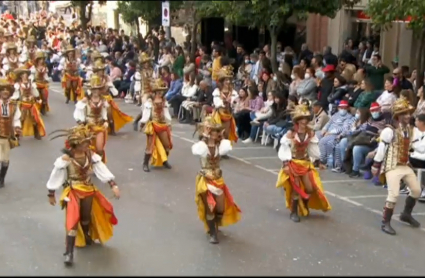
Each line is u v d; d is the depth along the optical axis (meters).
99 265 7.62
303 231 8.89
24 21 39.47
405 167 8.88
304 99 13.55
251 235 8.72
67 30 31.31
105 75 15.33
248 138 14.95
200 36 23.75
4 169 10.92
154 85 12.10
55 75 26.73
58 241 8.45
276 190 10.91
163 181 11.41
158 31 26.00
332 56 17.02
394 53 18.50
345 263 7.78
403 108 8.69
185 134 15.77
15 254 7.97
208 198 8.16
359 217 9.50
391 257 7.99
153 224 9.11
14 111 10.97
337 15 20.45
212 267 7.60
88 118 11.55
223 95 12.83
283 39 22.48
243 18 16.23
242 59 19.78
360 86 13.08
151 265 7.64
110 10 37.34
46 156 13.30
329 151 12.22
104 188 10.92
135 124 15.98
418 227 9.09
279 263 7.75
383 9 11.44
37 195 10.50
